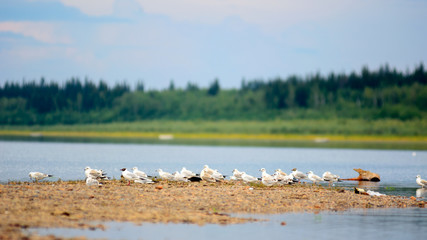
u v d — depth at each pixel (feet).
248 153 409.90
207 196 123.95
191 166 251.60
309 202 124.57
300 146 586.86
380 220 107.86
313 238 92.48
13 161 261.65
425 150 512.63
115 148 451.12
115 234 88.33
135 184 144.66
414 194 151.84
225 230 94.68
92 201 111.34
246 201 120.57
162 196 121.19
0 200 106.42
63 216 97.19
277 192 136.56
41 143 532.73
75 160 277.85
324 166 274.36
